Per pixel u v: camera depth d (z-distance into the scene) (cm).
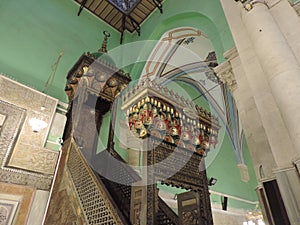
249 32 275
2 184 362
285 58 225
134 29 809
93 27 734
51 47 591
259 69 266
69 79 530
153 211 211
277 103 218
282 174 200
